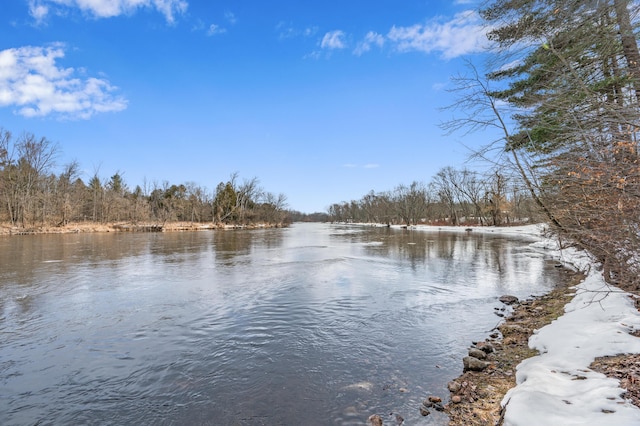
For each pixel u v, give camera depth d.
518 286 11.55
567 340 5.39
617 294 7.20
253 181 81.50
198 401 4.57
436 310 8.80
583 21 5.52
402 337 6.87
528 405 3.41
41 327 7.66
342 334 7.12
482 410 4.05
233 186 77.56
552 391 3.75
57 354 6.20
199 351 6.30
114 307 9.27
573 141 5.21
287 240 34.81
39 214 46.00
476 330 7.19
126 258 19.58
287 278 13.35
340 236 41.94
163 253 22.27
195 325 7.79
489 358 5.67
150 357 6.04
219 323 7.92
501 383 4.71
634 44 5.68
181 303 9.67
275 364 5.70
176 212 69.56
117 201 59.44
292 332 7.27
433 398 4.39
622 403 3.26
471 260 18.23
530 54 7.58
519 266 15.81
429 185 72.38
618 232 4.95
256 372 5.41
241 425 3.99
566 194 6.29
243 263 17.62
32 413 4.35
